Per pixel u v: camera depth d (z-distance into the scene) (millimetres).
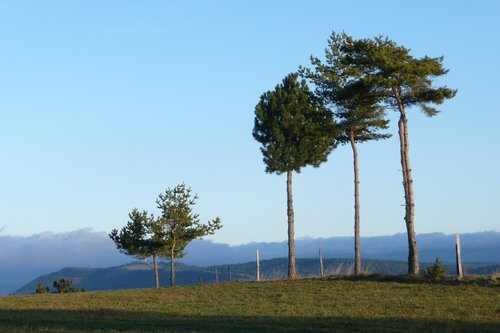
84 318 27609
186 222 47719
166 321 26359
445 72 38000
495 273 35531
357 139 44562
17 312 30266
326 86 43188
